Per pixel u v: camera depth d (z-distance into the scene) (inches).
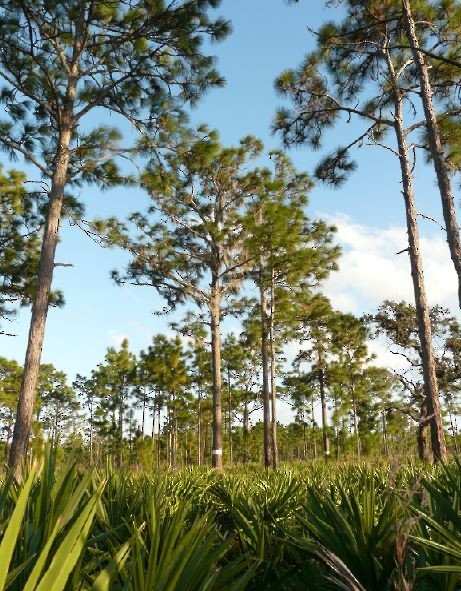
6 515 88.8
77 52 470.3
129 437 1411.2
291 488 185.8
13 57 441.7
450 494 120.2
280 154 816.9
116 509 129.7
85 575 71.1
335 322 951.6
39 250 708.0
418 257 459.2
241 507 153.5
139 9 435.5
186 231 768.3
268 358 869.2
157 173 519.8
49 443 88.0
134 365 1583.4
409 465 199.3
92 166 470.3
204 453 1850.4
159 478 197.3
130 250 689.6
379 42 494.9
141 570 62.7
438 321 903.7
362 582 83.1
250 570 71.1
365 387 1376.7
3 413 1560.0
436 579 78.6
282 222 699.4
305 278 810.8
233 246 746.8
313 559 89.4
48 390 2062.0
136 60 459.8
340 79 505.4
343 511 109.4
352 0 470.6
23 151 443.2
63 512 71.5
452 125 473.7
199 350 1449.3
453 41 469.1
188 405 1600.6
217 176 730.2
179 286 739.4
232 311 852.6
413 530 89.0
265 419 780.0
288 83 498.3
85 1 430.6
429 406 433.4
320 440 1956.2
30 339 404.2
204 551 68.3
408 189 472.7
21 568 55.9
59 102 470.9
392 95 518.3
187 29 437.4
